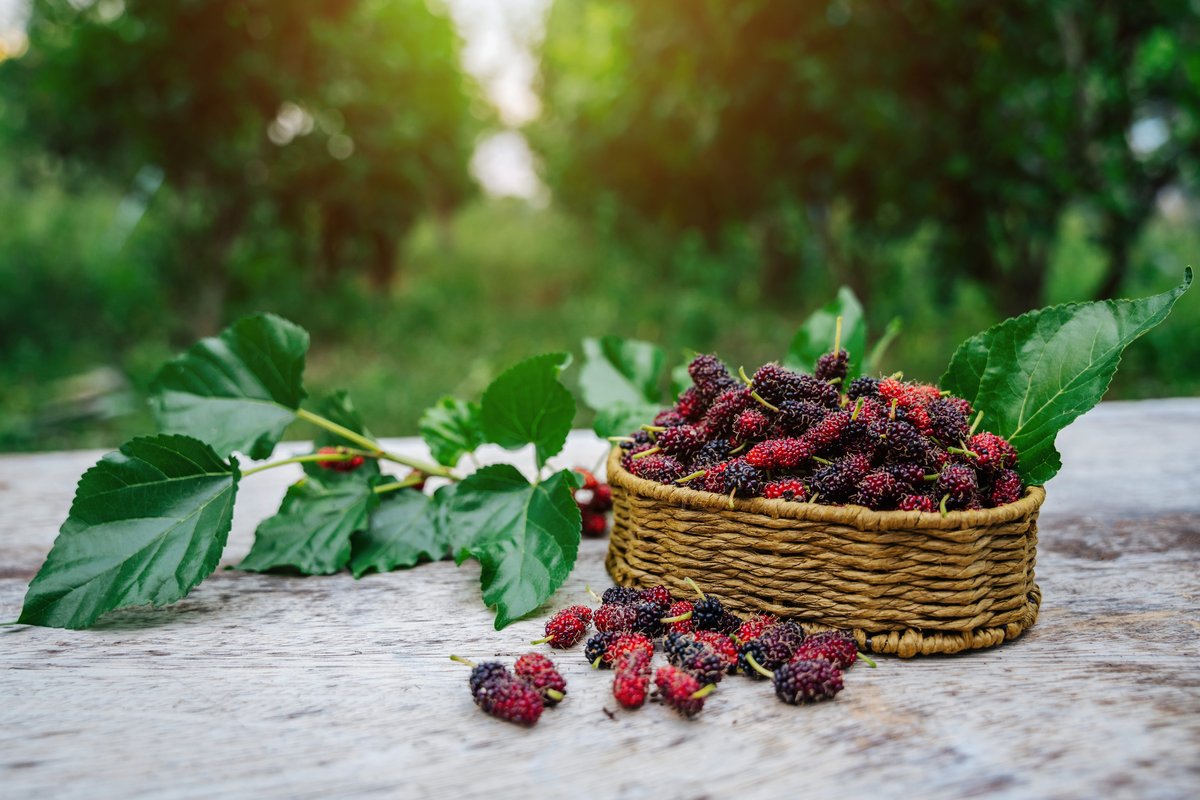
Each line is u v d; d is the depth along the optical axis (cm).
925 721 42
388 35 244
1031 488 48
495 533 53
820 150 157
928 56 142
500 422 54
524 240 472
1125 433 90
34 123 243
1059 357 50
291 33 201
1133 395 178
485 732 41
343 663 47
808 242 286
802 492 47
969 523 44
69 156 239
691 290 315
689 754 40
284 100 202
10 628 51
